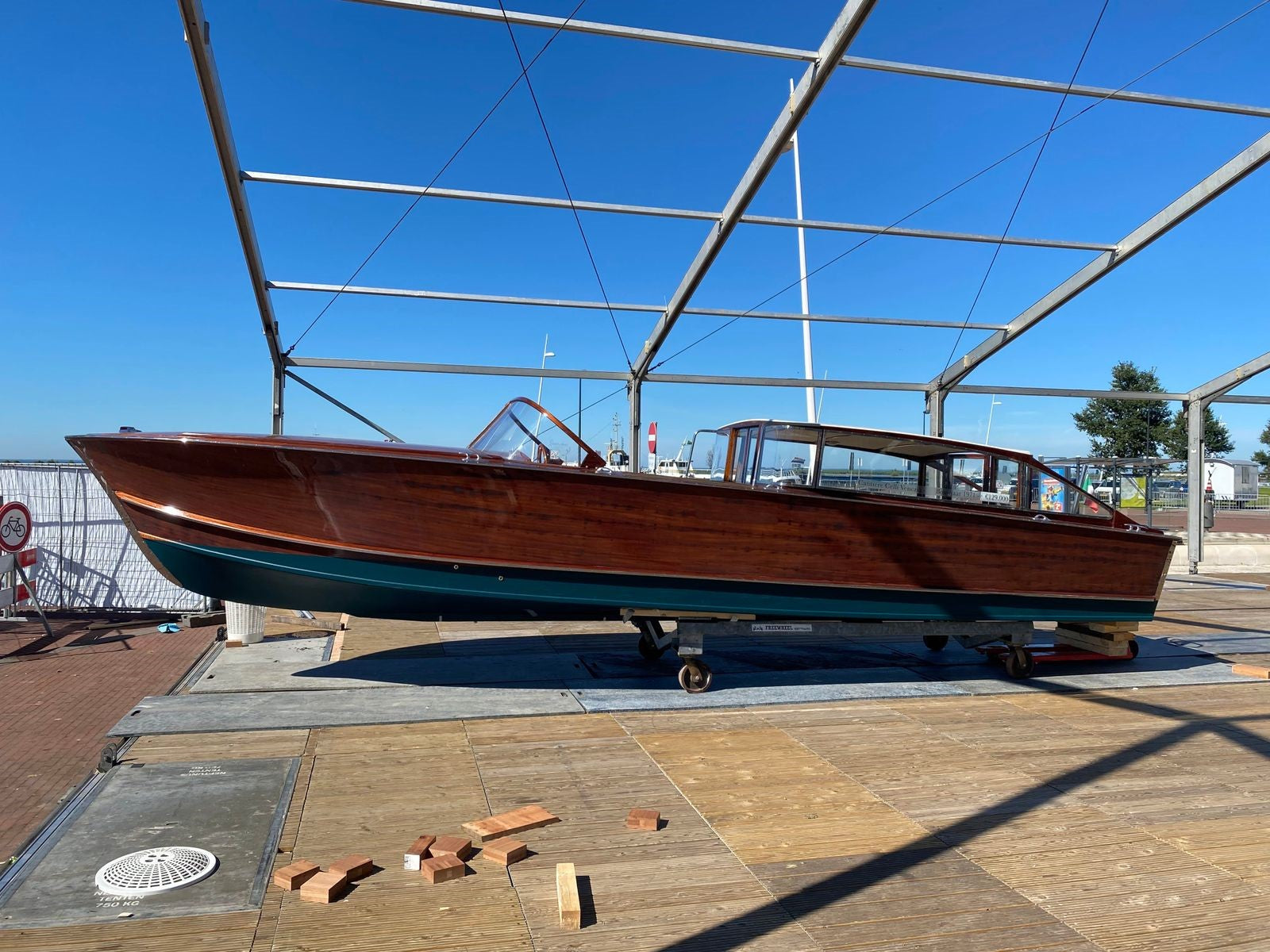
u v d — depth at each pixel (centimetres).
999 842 350
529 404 611
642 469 1101
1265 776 438
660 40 671
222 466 506
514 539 534
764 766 442
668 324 988
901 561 606
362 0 636
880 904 295
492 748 461
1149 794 409
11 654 707
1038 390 1269
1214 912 292
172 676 629
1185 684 655
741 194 802
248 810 364
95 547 912
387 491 515
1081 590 677
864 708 568
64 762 435
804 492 573
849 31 637
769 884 309
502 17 649
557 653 725
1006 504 659
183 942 257
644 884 307
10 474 908
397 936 265
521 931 270
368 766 427
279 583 545
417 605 558
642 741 480
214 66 650
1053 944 269
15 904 279
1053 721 541
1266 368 1338
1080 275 977
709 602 573
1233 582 1414
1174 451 3988
